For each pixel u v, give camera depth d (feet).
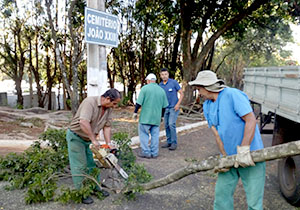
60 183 13.20
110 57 55.98
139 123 18.12
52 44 49.19
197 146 21.95
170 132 20.62
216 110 8.59
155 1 42.50
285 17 43.78
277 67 14.44
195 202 11.82
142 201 11.70
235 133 8.34
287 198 11.60
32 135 23.50
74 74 25.71
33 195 11.00
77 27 43.50
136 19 50.31
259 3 38.45
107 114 11.24
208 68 54.65
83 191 10.96
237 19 40.19
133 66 54.44
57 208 10.83
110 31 19.31
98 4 18.90
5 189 12.42
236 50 74.90
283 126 13.69
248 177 8.50
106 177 14.11
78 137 11.01
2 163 14.10
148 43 53.16
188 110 40.52
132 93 55.21
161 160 17.89
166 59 54.90
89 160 12.23
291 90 12.30
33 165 13.16
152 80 17.69
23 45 52.65
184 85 42.34
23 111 35.27
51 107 58.23
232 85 84.48
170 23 47.44
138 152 19.51
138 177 12.35
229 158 8.01
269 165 16.79
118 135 15.19
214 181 14.12
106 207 11.03
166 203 11.65
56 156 14.26
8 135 22.36
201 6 41.32
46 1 26.07
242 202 11.79
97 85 19.34
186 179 14.33
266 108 16.31
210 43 41.86
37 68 51.96
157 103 17.63
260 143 8.68
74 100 26.13
